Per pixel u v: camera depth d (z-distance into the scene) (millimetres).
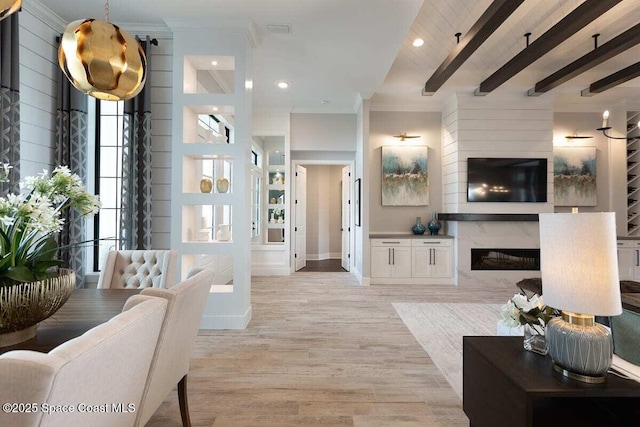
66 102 3285
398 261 5520
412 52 4219
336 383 2324
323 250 8641
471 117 5375
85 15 3205
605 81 4582
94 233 3625
